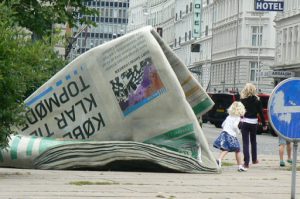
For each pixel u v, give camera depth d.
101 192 12.23
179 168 16.98
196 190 13.17
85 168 16.97
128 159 16.81
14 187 12.67
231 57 114.69
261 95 55.25
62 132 17.78
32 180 14.09
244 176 16.95
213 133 52.72
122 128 17.58
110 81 17.66
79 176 15.30
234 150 20.03
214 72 125.81
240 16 111.94
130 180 14.70
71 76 17.86
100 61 17.73
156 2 180.00
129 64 17.56
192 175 16.58
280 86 11.24
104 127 17.66
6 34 14.66
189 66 142.75
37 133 17.83
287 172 18.91
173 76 17.30
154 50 17.38
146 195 12.00
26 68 14.97
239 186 14.31
